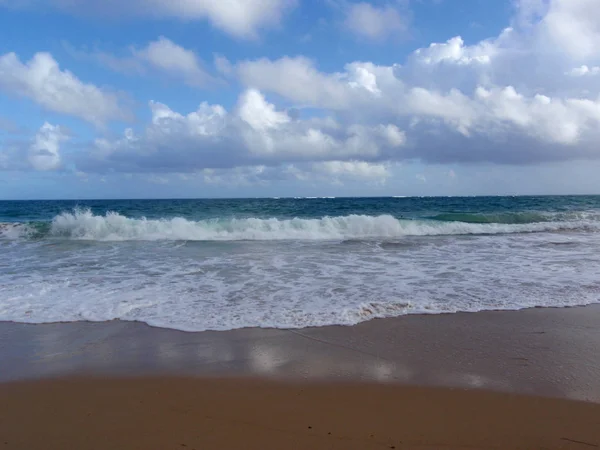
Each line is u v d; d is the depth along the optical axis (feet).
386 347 14.11
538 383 11.49
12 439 8.80
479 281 23.38
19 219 76.13
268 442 8.71
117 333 15.40
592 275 24.93
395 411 10.03
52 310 17.94
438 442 8.73
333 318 16.90
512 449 8.50
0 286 22.03
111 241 41.22
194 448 8.47
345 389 11.18
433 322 16.57
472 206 109.50
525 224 54.03
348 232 47.57
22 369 12.42
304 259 30.68
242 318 16.92
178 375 12.04
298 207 105.91
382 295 20.36
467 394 10.87
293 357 13.30
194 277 24.41
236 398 10.69
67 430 9.18
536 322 16.60
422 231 48.83
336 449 8.45
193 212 88.58
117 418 9.70
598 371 12.25
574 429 9.25
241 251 34.60
